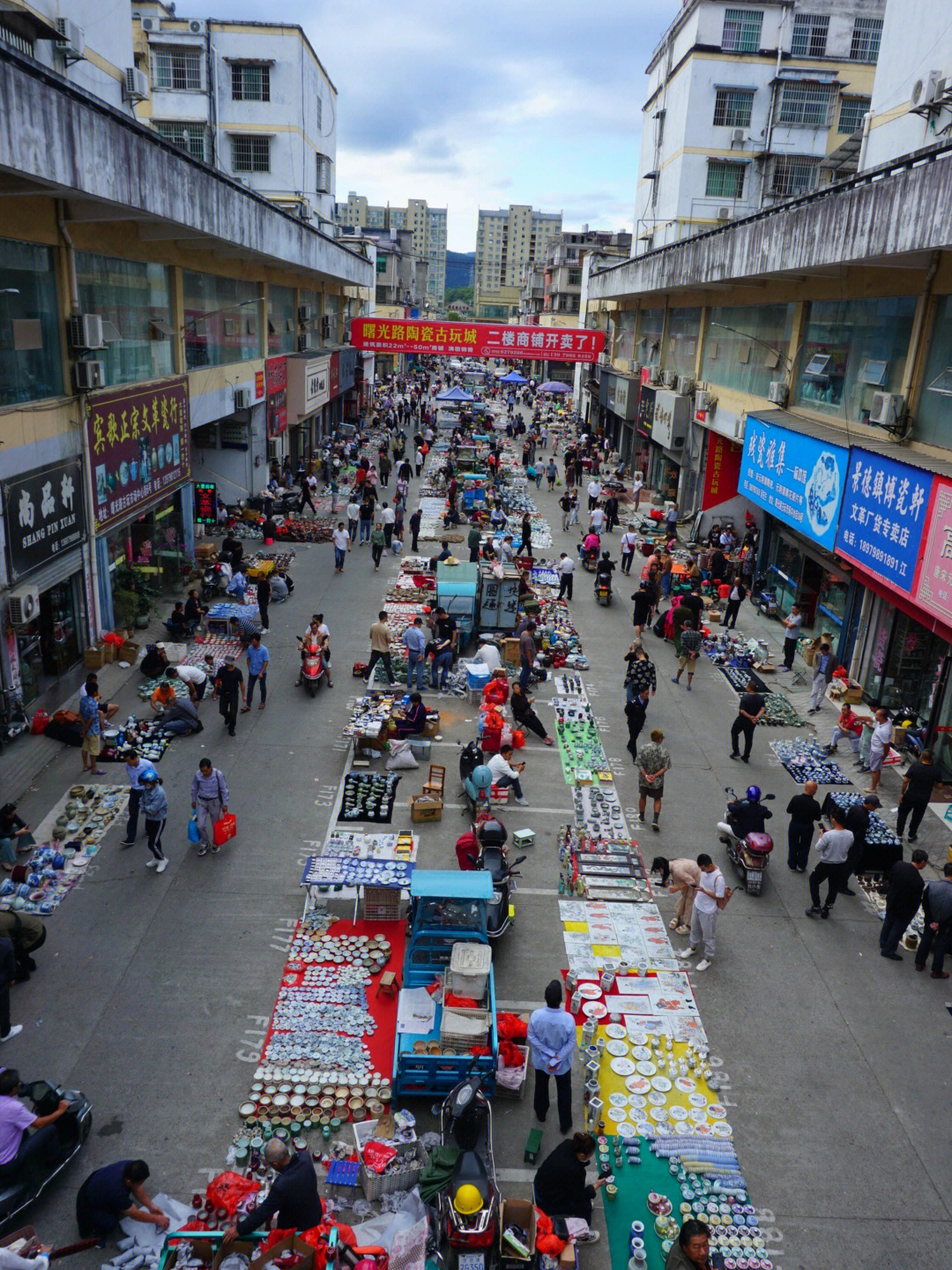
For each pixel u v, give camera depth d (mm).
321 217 49250
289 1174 7273
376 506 34969
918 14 20891
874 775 15492
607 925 11898
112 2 23141
